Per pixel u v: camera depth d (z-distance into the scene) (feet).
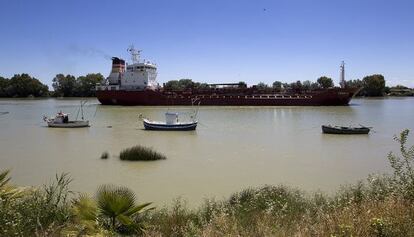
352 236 20.70
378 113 262.67
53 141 125.70
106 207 27.73
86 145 115.85
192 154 98.17
